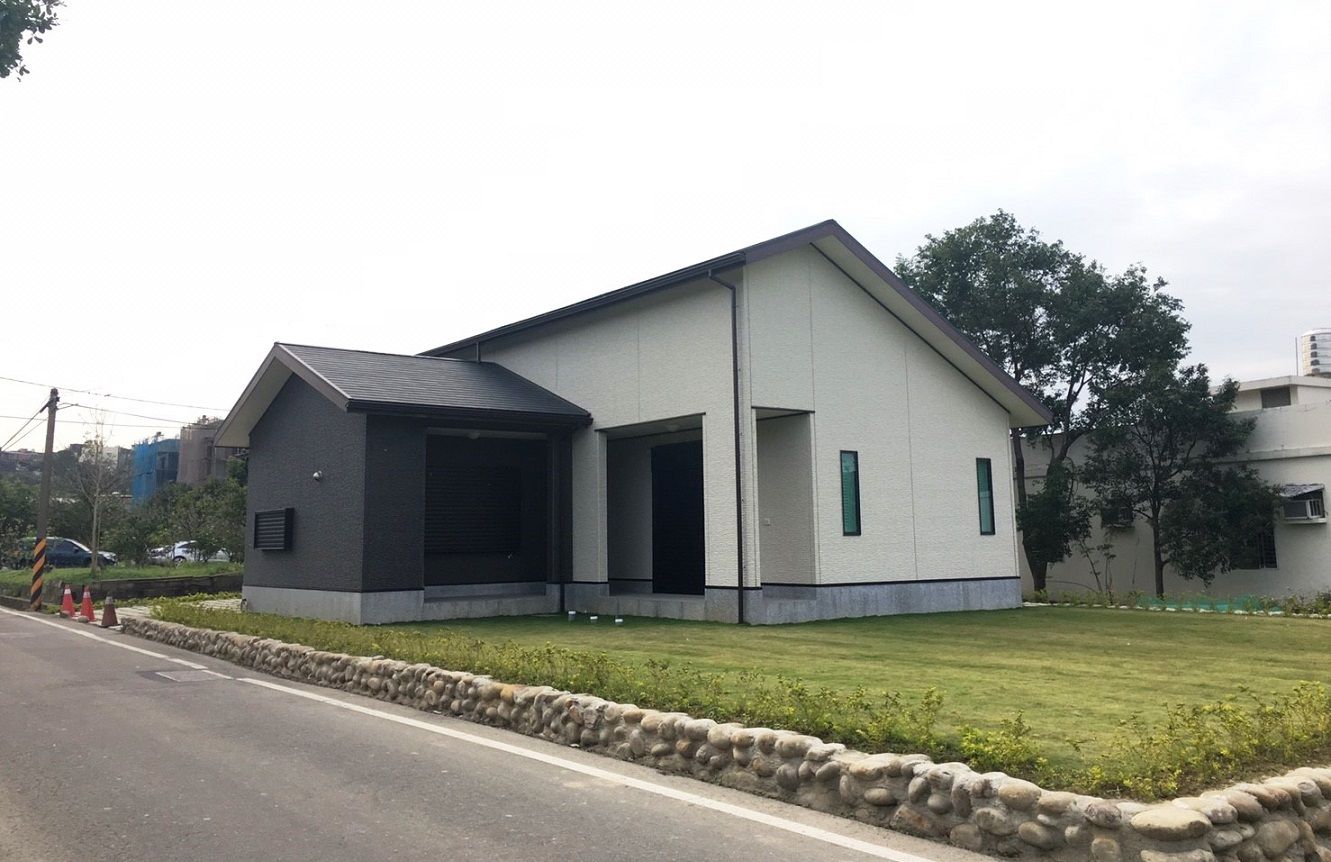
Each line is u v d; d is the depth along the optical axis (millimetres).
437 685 7375
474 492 14922
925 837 4266
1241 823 3789
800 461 13555
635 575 16359
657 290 13383
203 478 53688
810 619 12984
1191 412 19953
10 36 7984
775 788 4918
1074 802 3900
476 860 3961
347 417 13531
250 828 4387
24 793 4992
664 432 15156
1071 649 9531
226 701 7820
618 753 5793
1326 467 18672
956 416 15672
